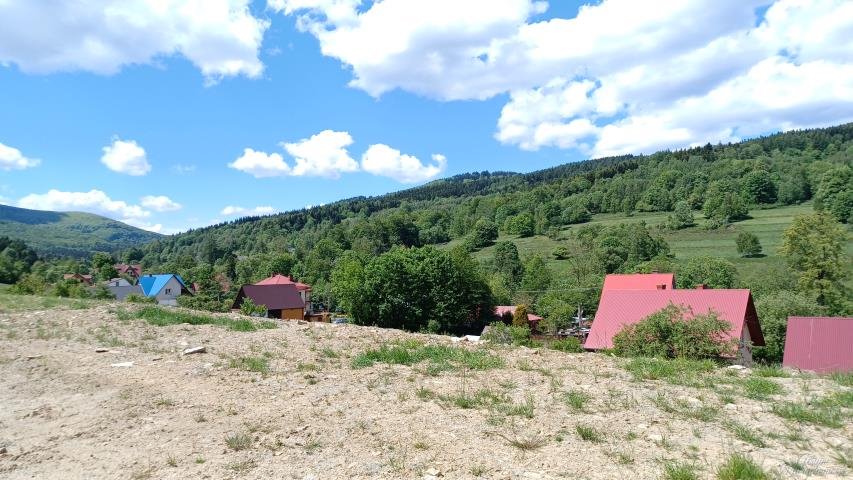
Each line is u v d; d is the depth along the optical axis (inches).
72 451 192.7
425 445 189.9
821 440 190.9
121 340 428.1
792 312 1322.6
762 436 195.6
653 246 2952.8
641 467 167.0
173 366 334.0
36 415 237.8
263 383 289.9
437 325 1957.4
